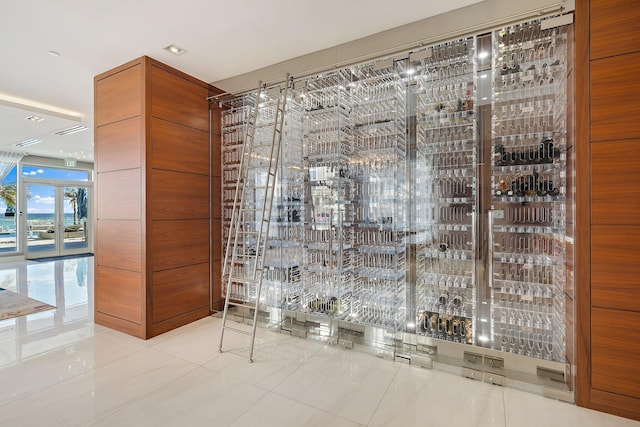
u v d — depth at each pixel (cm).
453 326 259
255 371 246
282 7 237
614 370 193
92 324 345
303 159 326
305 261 325
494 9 231
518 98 238
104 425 183
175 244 332
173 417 191
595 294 198
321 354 277
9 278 587
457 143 258
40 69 334
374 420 189
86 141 664
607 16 193
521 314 239
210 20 252
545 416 193
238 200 374
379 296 288
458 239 259
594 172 197
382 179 287
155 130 313
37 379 231
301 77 314
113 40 279
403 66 273
